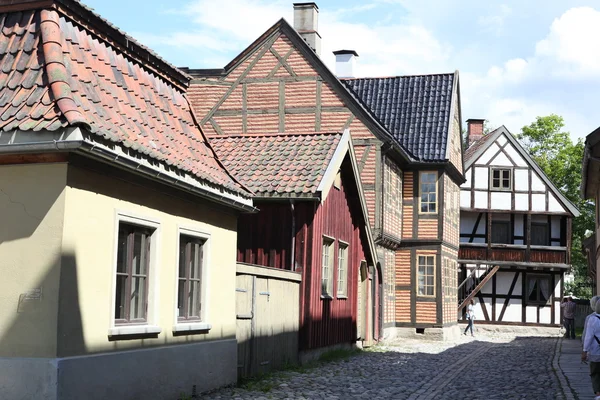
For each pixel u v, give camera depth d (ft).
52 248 27.84
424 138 102.42
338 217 63.67
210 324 39.73
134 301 33.60
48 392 27.12
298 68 90.33
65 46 31.42
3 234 28.35
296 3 101.45
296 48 90.53
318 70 89.81
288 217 55.98
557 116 173.37
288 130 89.92
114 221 31.07
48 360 27.22
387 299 96.58
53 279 27.71
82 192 28.96
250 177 56.49
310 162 57.72
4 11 32.17
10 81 29.91
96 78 32.78
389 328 97.50
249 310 45.98
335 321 63.62
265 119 90.63
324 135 61.62
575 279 188.65
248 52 92.02
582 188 78.74
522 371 58.29
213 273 40.57
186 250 38.29
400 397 42.39
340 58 114.32
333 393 42.32
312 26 100.99
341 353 64.23
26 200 28.27
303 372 50.75
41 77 29.73
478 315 136.77
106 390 30.14
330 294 62.08
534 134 174.09
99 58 34.14
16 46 31.07
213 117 92.02
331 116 89.35
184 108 41.81
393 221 96.43
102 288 30.25
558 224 137.90
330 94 89.56
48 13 31.53
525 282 136.56
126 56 36.78
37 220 28.09
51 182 28.09
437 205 101.81
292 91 90.27
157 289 34.45
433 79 107.45
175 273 36.22
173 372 35.68
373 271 83.25
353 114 88.84
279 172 56.90
